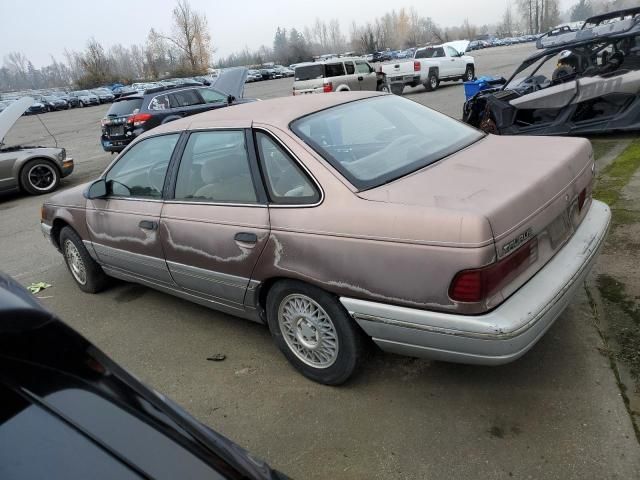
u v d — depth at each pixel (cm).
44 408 115
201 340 389
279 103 358
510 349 234
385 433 269
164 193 374
